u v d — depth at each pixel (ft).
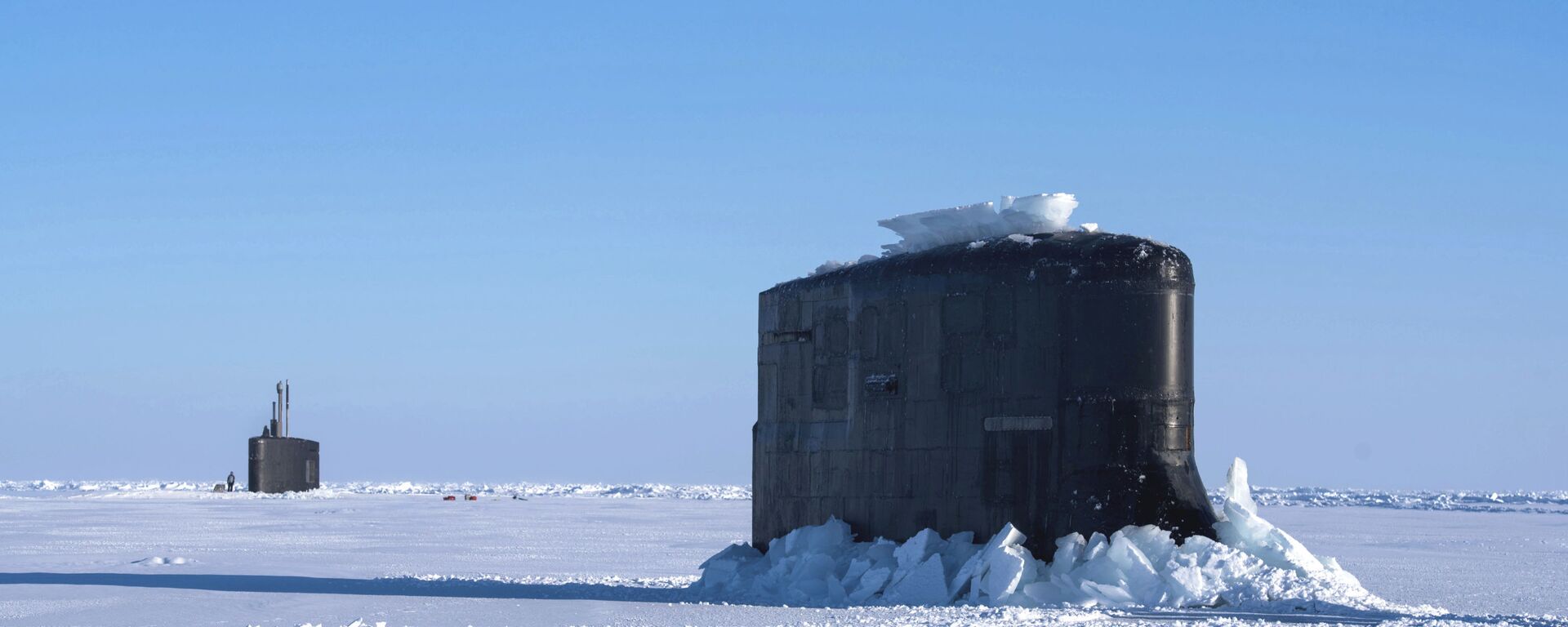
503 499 327.88
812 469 78.59
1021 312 68.90
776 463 81.56
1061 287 67.87
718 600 75.10
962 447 70.54
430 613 69.87
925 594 68.54
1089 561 65.98
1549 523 212.64
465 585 88.94
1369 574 109.19
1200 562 65.51
